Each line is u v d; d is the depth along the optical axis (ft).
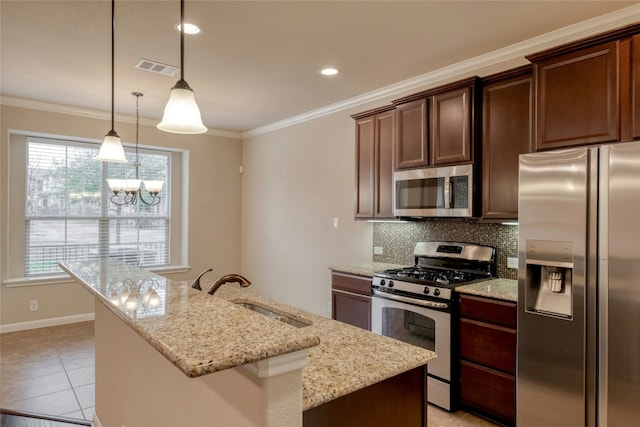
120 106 14.70
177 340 2.77
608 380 6.10
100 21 8.21
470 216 9.18
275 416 2.74
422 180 10.17
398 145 10.78
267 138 17.76
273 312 6.47
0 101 13.53
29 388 9.91
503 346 7.82
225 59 10.18
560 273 6.80
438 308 8.80
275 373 2.71
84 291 15.72
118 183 11.01
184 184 18.17
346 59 10.15
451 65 10.51
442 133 9.80
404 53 9.75
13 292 14.29
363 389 3.85
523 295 7.13
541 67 7.56
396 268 11.35
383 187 11.44
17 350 12.42
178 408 4.25
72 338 13.57
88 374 10.73
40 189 15.08
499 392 7.89
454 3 7.45
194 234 18.10
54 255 15.38
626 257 5.88
